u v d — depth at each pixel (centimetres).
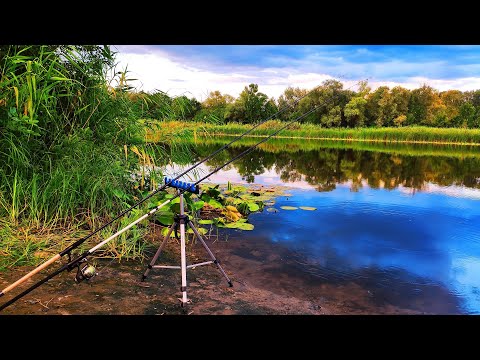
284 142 2531
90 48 546
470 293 376
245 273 407
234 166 1205
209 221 581
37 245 397
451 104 4525
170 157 630
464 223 607
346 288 379
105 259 409
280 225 585
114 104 555
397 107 4244
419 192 845
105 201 495
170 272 395
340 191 841
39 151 500
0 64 472
